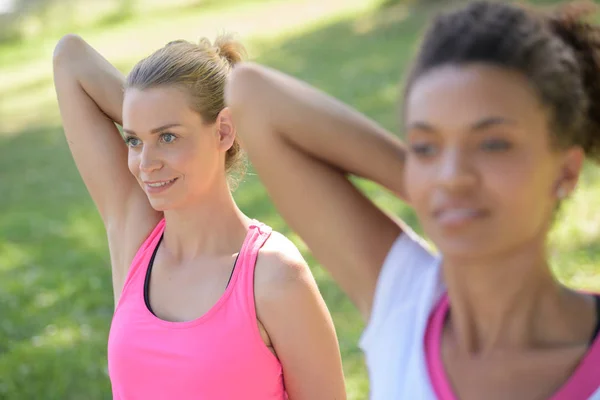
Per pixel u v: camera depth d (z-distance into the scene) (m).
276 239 1.59
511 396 0.88
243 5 17.42
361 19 12.97
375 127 1.14
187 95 1.55
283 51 12.03
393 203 5.61
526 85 0.80
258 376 1.52
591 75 0.88
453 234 0.80
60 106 1.84
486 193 0.79
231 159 1.71
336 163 1.14
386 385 0.99
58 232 6.60
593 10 0.91
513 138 0.80
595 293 0.96
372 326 1.07
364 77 9.55
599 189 5.18
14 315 4.89
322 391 1.55
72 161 9.05
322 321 1.54
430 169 0.82
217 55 1.66
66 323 4.70
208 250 1.61
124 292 1.67
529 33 0.82
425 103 0.82
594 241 4.51
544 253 0.89
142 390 1.57
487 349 0.91
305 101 1.11
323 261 1.16
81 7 19.45
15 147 9.98
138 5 19.38
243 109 1.12
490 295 0.89
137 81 1.57
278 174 1.13
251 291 1.52
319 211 1.13
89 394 3.86
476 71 0.80
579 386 0.85
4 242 6.48
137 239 1.74
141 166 1.56
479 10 0.84
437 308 1.00
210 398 1.51
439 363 0.94
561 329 0.90
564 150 0.84
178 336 1.53
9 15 19.45
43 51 17.25
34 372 4.09
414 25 11.72
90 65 1.82
